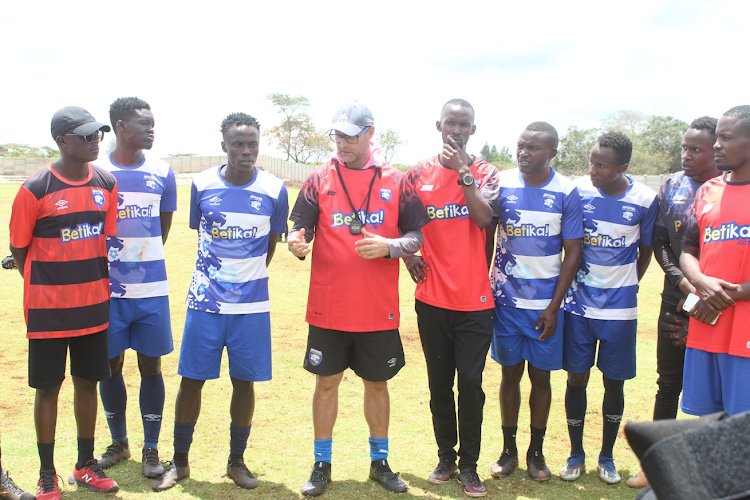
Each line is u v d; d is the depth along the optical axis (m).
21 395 5.09
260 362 3.80
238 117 3.71
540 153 3.75
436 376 3.89
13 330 7.14
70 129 3.28
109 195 3.66
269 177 3.93
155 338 4.03
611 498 3.70
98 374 3.58
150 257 4.03
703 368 3.40
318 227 3.82
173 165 72.69
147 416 3.96
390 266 3.74
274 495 3.60
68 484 3.66
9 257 3.69
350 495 3.63
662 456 1.06
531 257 3.88
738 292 3.18
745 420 1.04
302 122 90.06
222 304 3.71
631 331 3.97
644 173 50.50
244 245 3.76
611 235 3.93
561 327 3.91
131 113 3.94
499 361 4.02
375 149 3.92
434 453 4.30
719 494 0.99
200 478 3.80
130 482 3.73
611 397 3.99
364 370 3.78
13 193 36.09
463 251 3.76
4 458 3.92
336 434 4.59
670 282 3.93
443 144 3.83
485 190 3.88
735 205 3.23
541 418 3.93
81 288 3.46
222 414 4.92
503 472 3.95
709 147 3.70
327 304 3.70
